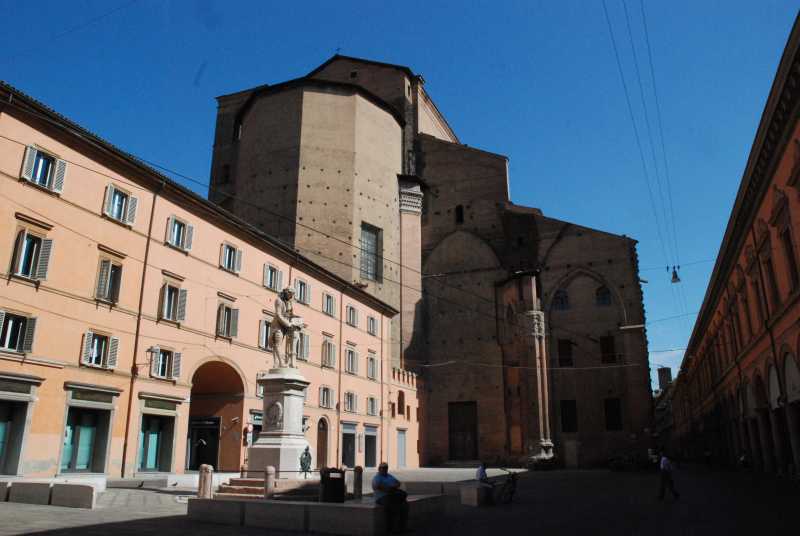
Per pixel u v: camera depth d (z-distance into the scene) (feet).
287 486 53.93
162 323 95.14
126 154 89.71
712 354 172.65
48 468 74.59
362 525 40.75
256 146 191.62
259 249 120.67
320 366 136.46
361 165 191.21
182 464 96.48
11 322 73.51
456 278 215.72
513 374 198.59
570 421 190.70
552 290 203.31
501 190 220.23
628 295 195.11
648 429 180.96
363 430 154.30
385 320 174.09
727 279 126.93
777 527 42.45
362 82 235.40
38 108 77.30
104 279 85.56
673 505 62.80
